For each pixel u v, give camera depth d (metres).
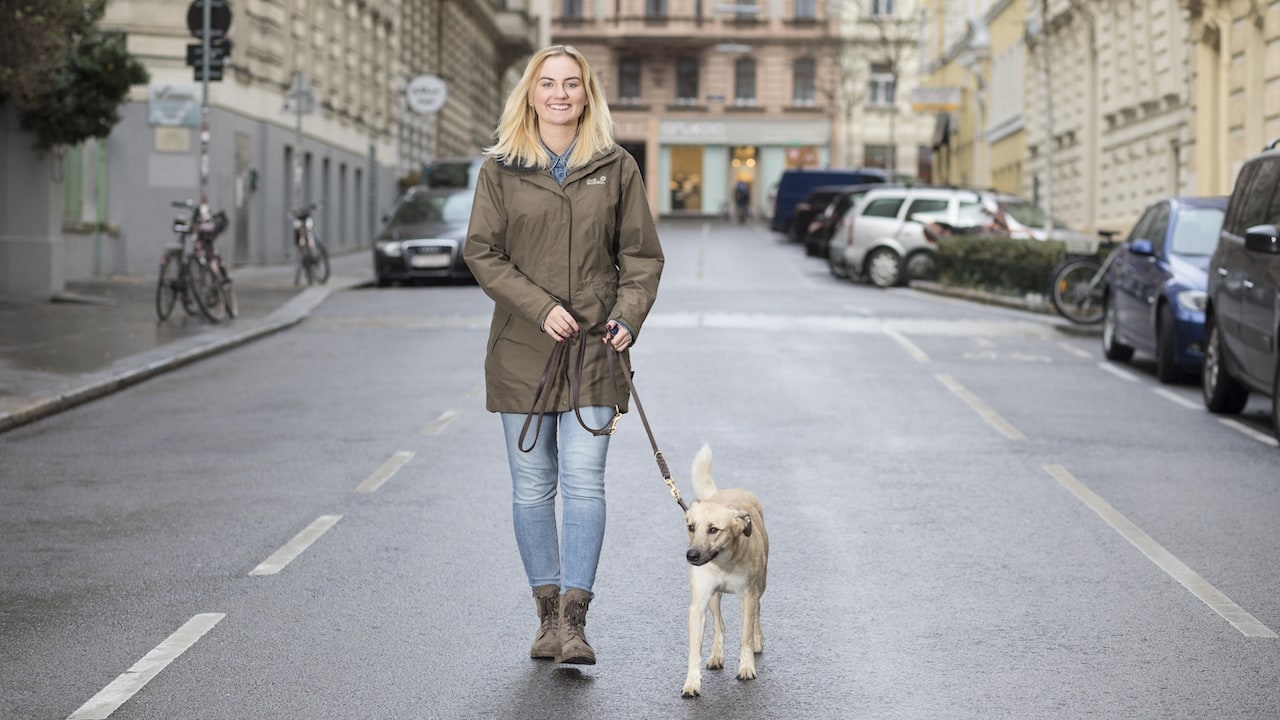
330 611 6.91
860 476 10.32
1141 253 16.53
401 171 55.47
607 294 6.07
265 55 36.38
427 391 14.74
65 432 12.33
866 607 6.99
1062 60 48.16
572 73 6.01
